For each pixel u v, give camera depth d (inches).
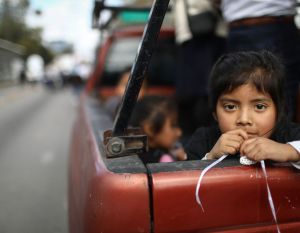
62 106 415.5
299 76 58.2
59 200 99.5
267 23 61.6
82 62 482.6
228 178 27.7
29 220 85.4
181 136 89.3
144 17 140.1
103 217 26.2
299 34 64.4
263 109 35.2
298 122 54.1
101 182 27.3
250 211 28.3
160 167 28.1
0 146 179.9
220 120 37.9
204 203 27.1
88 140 44.1
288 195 28.9
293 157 29.2
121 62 123.6
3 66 1074.1
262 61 35.5
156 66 126.0
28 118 303.6
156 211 26.2
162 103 60.4
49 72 787.4
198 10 85.3
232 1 65.9
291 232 30.0
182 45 96.6
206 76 82.7
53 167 136.6
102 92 125.7
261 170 28.7
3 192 106.7
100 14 110.0
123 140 31.7
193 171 27.6
